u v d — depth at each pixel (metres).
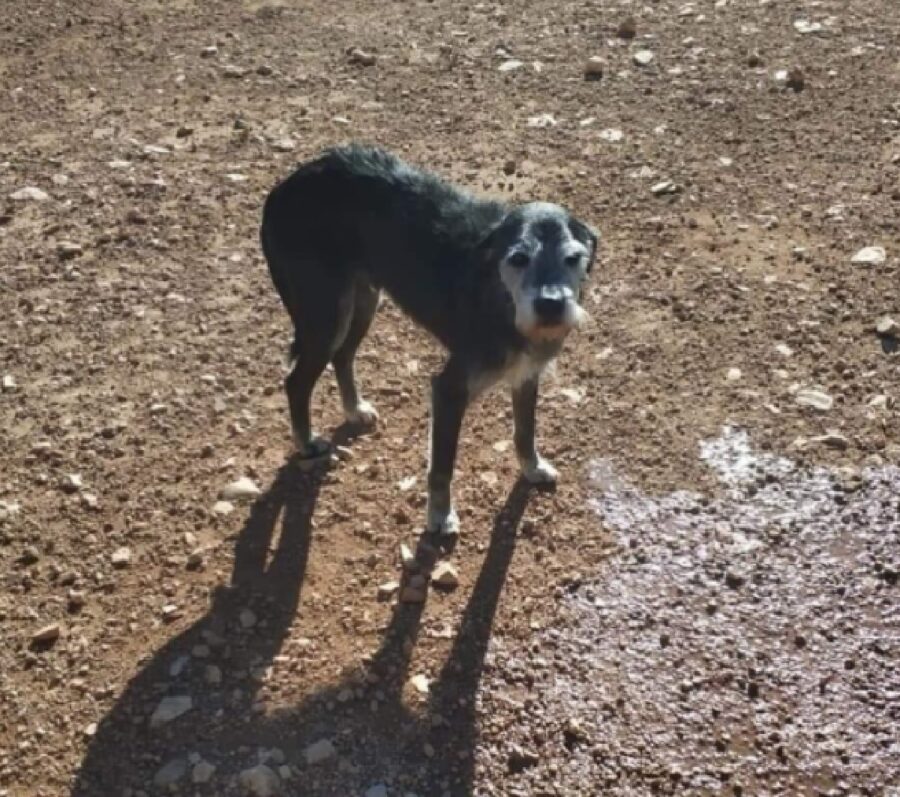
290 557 2.38
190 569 2.36
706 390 2.71
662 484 2.51
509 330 2.20
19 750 2.08
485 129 3.65
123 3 4.55
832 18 4.12
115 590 2.32
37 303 3.02
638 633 2.24
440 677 2.17
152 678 2.17
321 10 4.44
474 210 2.31
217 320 2.96
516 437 2.47
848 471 2.51
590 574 2.34
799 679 2.16
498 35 4.18
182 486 2.53
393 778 2.04
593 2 4.36
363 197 2.36
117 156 3.59
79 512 2.47
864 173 3.36
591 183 3.38
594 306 2.94
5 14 4.46
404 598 2.29
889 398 2.66
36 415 2.70
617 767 2.05
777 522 2.42
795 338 2.82
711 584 2.31
